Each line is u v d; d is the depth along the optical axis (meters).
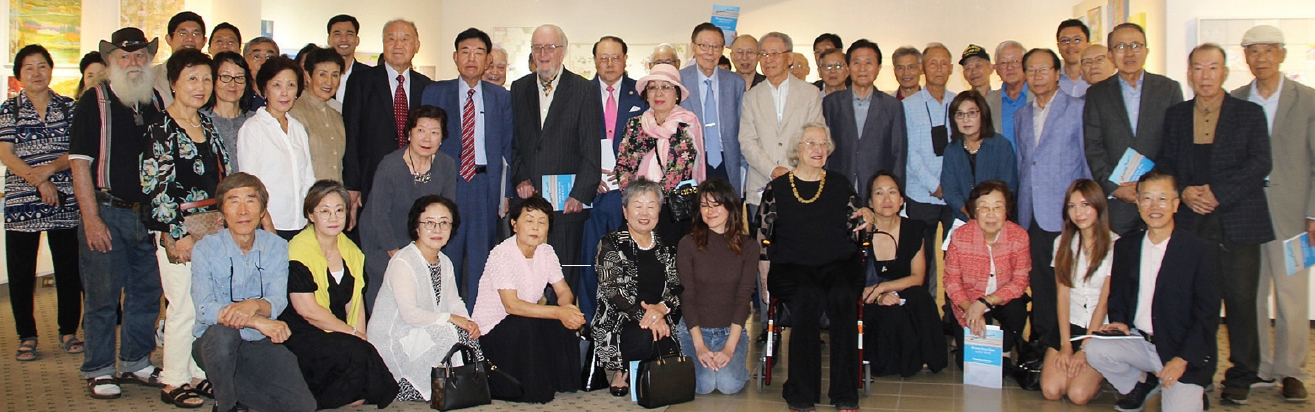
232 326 3.52
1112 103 4.43
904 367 4.43
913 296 4.50
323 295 3.88
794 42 9.79
